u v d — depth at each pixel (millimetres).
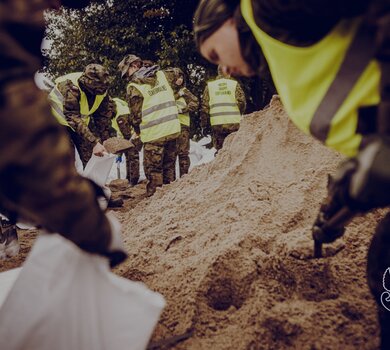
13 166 846
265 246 2193
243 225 2383
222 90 6734
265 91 11312
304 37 1077
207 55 1330
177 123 5699
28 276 1246
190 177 4121
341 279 1933
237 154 3510
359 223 2238
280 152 3043
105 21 12539
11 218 1258
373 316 1733
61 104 5027
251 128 3564
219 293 2025
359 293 1872
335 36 1059
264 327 1704
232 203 2701
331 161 2783
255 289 1937
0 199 1001
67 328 1218
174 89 6484
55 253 1243
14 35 915
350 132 1098
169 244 2646
